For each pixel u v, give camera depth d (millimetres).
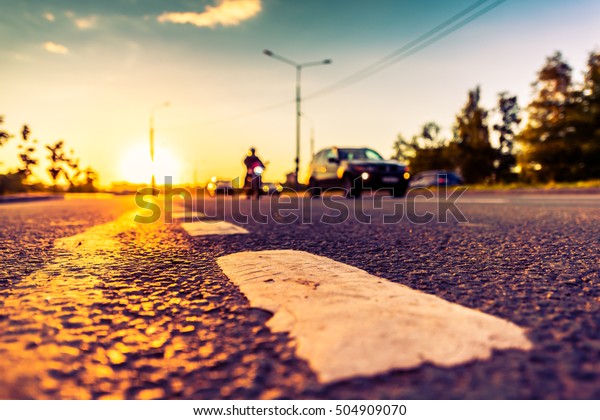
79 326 1208
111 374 919
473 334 1041
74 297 1522
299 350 995
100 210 7922
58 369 931
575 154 22672
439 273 1909
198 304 1429
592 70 21453
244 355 998
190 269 2043
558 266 2072
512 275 1862
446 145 41875
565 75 23219
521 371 881
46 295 1550
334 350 965
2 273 1960
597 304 1393
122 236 3471
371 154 13164
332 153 13180
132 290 1631
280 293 1469
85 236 3484
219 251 2625
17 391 836
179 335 1142
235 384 870
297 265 1989
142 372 931
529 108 24141
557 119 23328
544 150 23094
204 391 851
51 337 1113
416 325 1092
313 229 3971
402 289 1484
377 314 1182
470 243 2910
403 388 818
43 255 2482
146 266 2129
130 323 1240
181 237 3383
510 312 1295
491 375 863
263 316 1276
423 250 2609
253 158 9805
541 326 1157
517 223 4312
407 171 12023
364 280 1638
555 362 924
